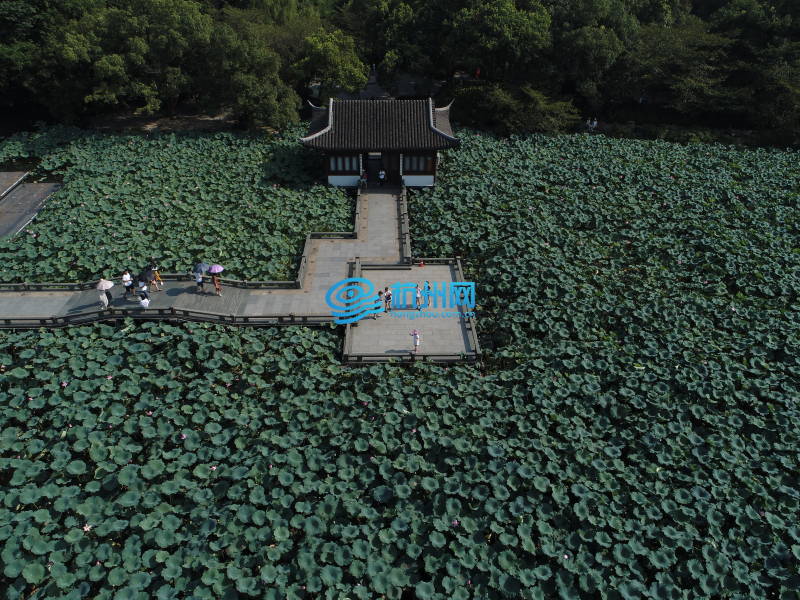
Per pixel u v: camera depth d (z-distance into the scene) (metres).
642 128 61.09
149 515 22.34
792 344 31.30
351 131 45.34
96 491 23.27
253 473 24.05
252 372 29.36
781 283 36.56
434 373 29.73
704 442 26.02
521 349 31.64
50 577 20.59
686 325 33.00
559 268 37.69
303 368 29.69
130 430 25.62
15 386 27.95
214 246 38.75
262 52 55.25
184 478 24.17
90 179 47.09
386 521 22.97
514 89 59.06
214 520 22.41
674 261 39.06
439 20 62.53
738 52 63.69
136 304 32.91
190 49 55.47
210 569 20.81
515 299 35.25
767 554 21.72
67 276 36.22
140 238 39.50
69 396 27.36
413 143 44.69
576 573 21.14
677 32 63.38
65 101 55.56
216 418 26.64
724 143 58.66
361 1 71.19
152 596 20.22
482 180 47.94
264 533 22.06
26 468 23.86
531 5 61.25
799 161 53.75
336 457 25.16
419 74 63.50
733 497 23.69
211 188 45.84
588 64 60.00
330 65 58.56
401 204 44.38
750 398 28.12
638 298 35.03
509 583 20.75
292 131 55.38
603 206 45.12
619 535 22.30
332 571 20.94
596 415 27.52
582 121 64.38
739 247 39.88
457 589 20.48
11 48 54.50
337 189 46.53
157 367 28.92
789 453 25.61
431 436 25.84
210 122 62.09
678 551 22.06
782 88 57.47
